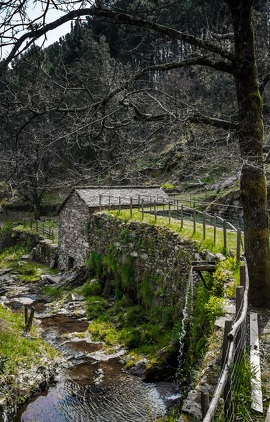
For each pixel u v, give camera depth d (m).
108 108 7.81
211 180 26.14
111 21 7.44
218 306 9.64
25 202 44.00
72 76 7.50
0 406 9.95
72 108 7.13
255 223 9.31
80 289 20.19
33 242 32.56
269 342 7.80
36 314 17.92
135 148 7.88
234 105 17.97
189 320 12.30
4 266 29.27
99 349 14.12
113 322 16.19
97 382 11.82
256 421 5.34
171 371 11.83
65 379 12.01
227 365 4.65
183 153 10.16
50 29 5.62
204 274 12.50
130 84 8.00
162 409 10.21
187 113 8.00
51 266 27.31
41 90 6.96
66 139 6.99
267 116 15.70
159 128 8.07
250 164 7.61
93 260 21.38
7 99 6.52
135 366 12.64
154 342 13.82
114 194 25.11
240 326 5.82
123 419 9.92
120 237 19.39
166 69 8.43
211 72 17.73
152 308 15.73
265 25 15.05
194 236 15.02
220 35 9.60
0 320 14.75
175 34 8.11
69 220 25.80
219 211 22.61
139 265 17.78
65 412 10.28
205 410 4.04
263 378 6.57
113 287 19.14
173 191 28.73
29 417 10.12
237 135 8.76
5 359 11.81
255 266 9.42
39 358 12.62
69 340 14.83
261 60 11.92
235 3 8.22
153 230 17.27
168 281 15.39
